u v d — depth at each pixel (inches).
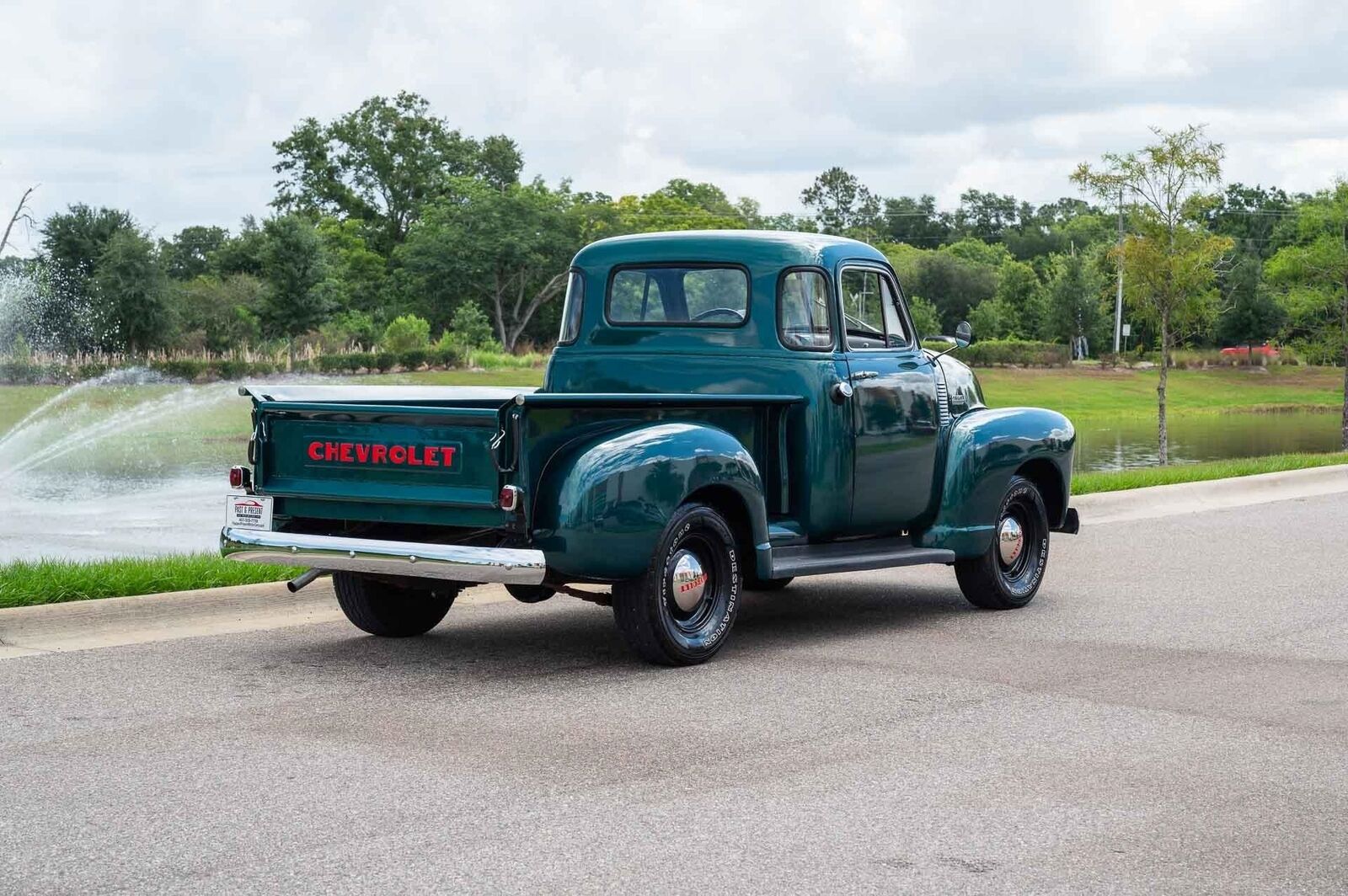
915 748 231.1
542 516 274.8
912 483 350.0
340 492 285.9
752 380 335.0
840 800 201.9
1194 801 203.3
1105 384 2689.5
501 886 167.3
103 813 193.6
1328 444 1491.1
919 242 5984.3
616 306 355.9
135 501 756.0
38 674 280.4
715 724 245.8
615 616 291.4
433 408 276.1
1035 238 5575.8
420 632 330.3
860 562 329.7
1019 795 205.3
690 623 297.3
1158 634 338.0
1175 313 1106.1
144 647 308.8
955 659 306.7
